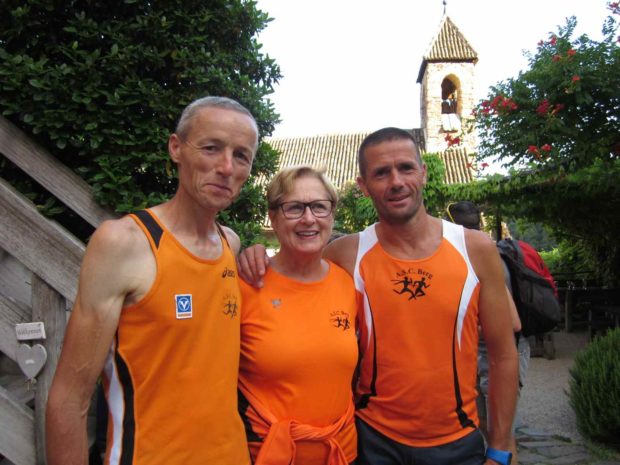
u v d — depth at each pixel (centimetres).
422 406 179
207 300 142
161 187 299
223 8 287
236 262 179
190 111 144
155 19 262
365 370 188
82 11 256
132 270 131
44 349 198
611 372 401
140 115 262
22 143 249
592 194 720
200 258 142
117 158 256
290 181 177
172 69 275
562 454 396
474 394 190
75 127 248
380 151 186
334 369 167
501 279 189
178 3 272
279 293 175
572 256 1220
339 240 207
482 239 190
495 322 191
